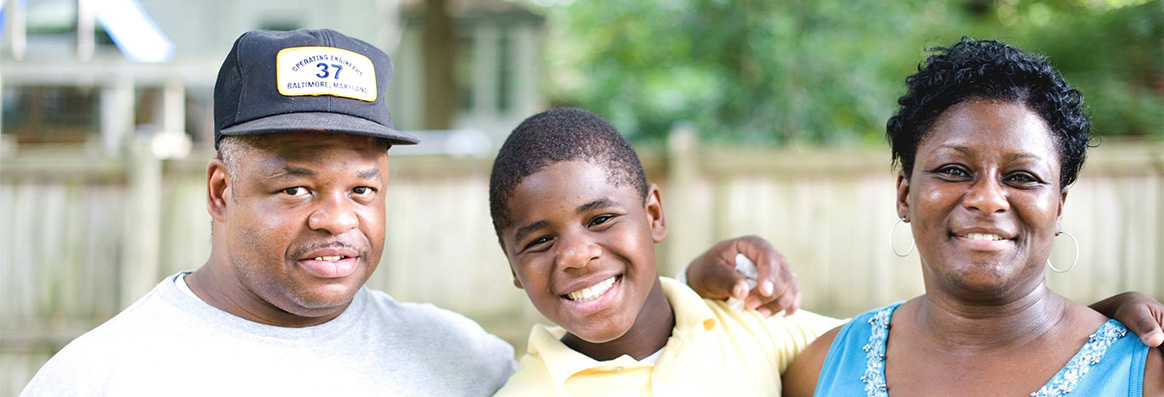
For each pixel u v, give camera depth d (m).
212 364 1.68
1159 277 4.72
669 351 1.86
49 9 8.41
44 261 4.90
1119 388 1.43
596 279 1.72
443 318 2.06
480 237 4.94
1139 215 4.72
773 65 9.05
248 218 1.66
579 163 1.73
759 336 1.96
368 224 1.71
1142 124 9.37
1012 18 12.00
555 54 16.00
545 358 1.88
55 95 7.35
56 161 4.83
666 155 4.84
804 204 4.86
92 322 4.89
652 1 10.04
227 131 1.61
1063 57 10.47
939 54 1.62
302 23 12.50
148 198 4.80
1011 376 1.52
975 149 1.49
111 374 1.61
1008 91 1.50
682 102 10.39
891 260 4.83
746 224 4.88
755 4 9.21
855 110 9.16
